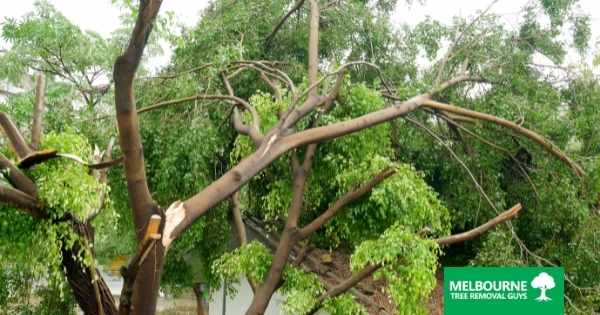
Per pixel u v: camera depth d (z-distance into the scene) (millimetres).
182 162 6621
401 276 4559
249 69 7719
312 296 5270
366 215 5465
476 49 7535
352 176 5309
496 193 7195
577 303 6297
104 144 6367
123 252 10883
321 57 8695
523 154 7746
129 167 3570
